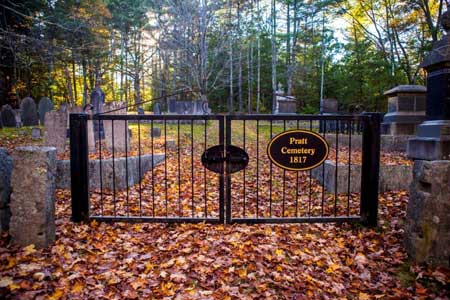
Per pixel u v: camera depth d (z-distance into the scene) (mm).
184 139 8875
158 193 4621
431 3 13719
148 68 28734
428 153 5156
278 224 3402
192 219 3322
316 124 12547
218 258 2576
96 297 2018
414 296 2186
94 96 7957
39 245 2543
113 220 3293
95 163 4613
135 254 2623
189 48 14539
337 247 2891
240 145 8766
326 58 26375
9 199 2715
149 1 21094
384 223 3418
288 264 2545
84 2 14586
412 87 8016
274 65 23547
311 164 3277
